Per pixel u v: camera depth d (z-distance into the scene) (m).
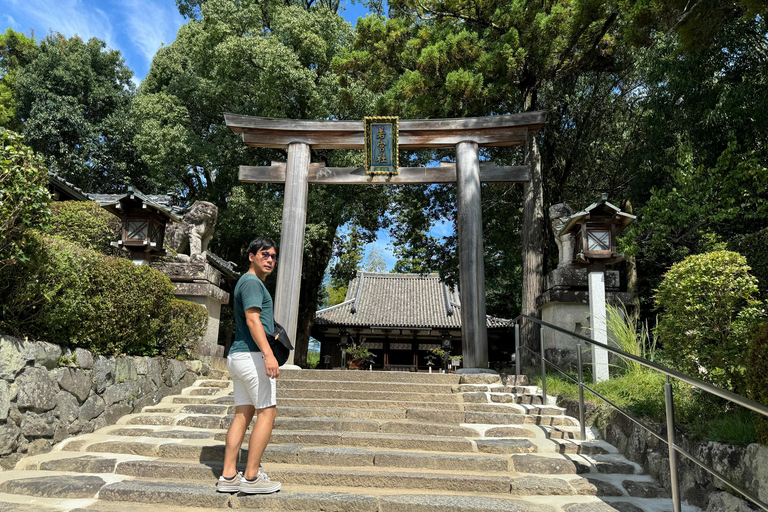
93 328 4.45
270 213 13.95
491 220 14.32
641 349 5.64
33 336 3.91
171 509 2.96
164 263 7.31
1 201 3.36
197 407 5.16
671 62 9.20
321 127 7.76
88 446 4.00
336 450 3.85
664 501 3.25
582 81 12.97
